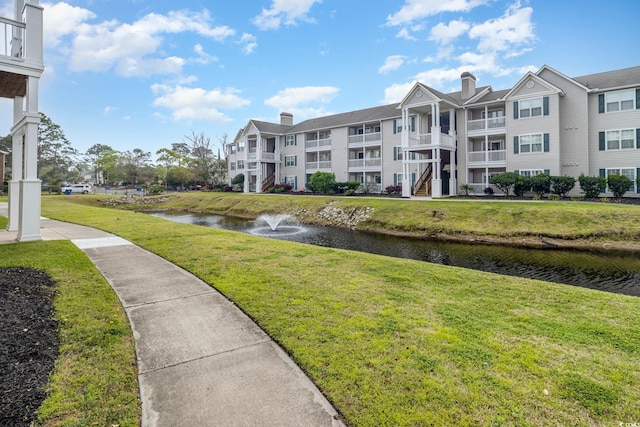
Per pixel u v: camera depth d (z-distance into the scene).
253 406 2.75
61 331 3.89
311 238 17.03
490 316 4.55
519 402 2.75
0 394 2.70
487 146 25.56
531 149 23.28
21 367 3.10
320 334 3.97
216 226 21.44
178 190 53.59
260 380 3.11
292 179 40.03
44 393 2.77
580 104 22.19
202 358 3.50
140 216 18.39
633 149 20.69
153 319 4.46
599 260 11.59
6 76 9.12
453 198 24.08
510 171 24.11
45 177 60.28
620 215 14.67
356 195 30.41
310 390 2.96
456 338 3.86
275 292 5.49
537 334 3.99
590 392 2.88
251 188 43.75
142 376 3.16
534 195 22.48
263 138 41.75
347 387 2.97
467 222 17.14
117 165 69.25
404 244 15.25
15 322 3.96
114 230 12.55
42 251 7.96
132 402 2.76
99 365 3.27
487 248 13.98
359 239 16.69
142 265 7.34
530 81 23.22
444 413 2.62
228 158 48.56
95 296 5.13
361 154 34.91
